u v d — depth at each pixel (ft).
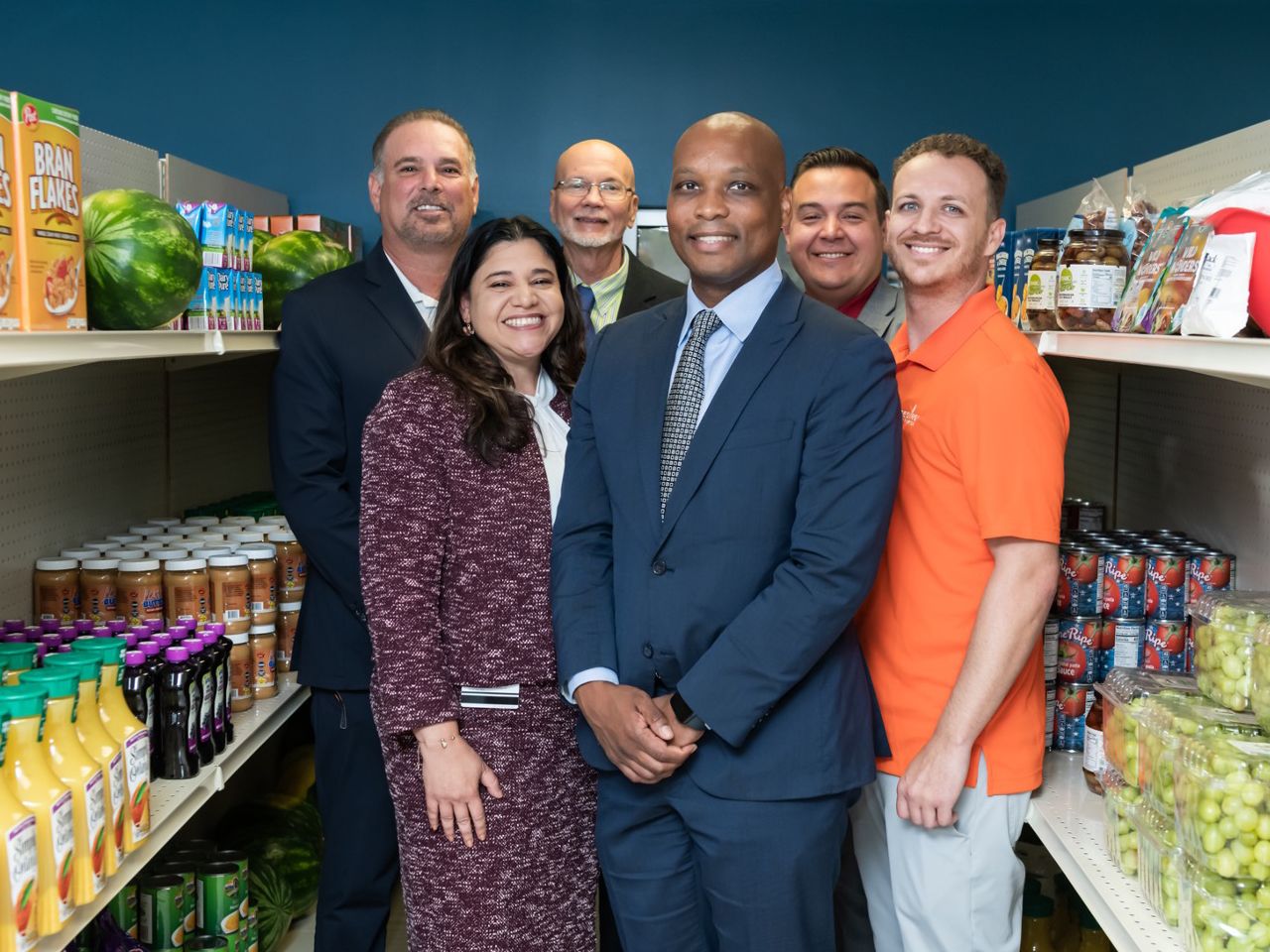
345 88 15.48
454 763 6.85
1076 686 7.81
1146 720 5.72
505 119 15.60
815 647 5.94
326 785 9.05
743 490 6.12
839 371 6.04
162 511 11.15
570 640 6.59
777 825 6.11
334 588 8.80
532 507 7.06
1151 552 7.75
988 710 6.26
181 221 7.28
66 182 5.96
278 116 15.47
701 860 6.32
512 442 7.01
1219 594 6.18
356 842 8.95
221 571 8.87
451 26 15.48
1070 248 7.72
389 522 6.88
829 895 6.38
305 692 9.84
